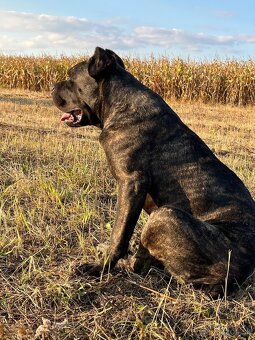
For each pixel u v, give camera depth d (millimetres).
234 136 4688
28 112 5266
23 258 1624
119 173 1556
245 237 1480
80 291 1423
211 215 1540
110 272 1555
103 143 1600
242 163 3365
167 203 1585
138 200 1521
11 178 2393
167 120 1601
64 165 2756
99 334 1261
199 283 1479
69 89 1729
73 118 1754
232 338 1311
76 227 1891
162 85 7898
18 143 3213
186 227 1408
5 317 1304
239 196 1586
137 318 1308
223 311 1414
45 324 1237
